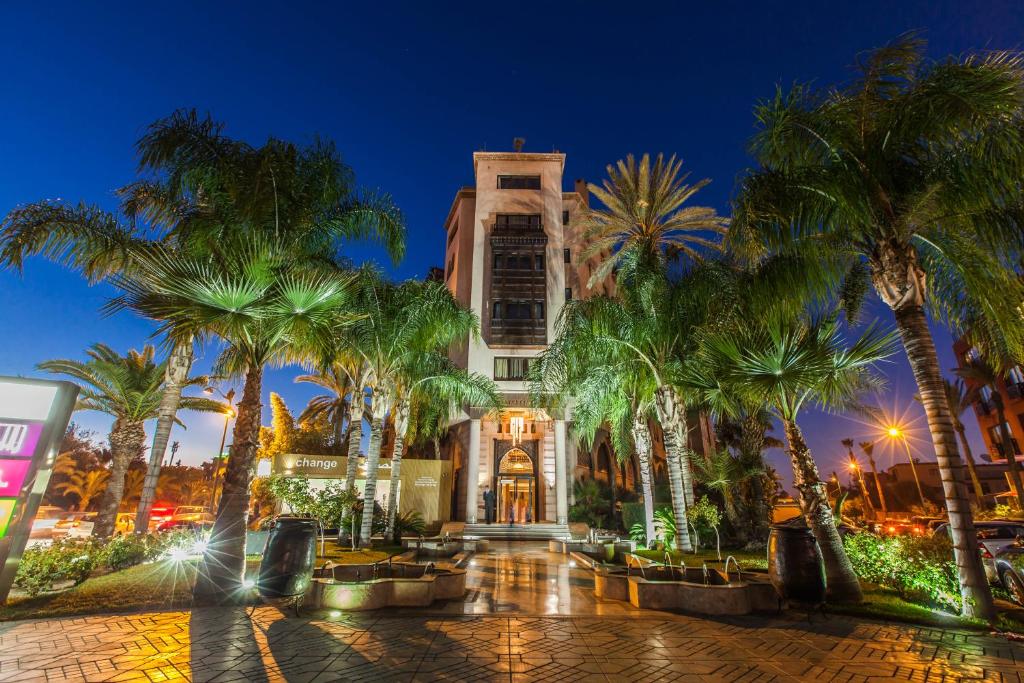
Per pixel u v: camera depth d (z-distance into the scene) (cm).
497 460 2880
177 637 586
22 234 1012
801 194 862
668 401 1462
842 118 868
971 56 749
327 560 1210
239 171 981
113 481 1716
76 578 861
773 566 733
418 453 3409
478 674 474
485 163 3422
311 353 1271
